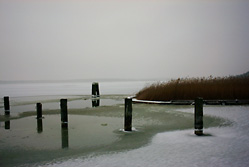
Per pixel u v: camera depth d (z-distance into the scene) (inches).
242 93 780.6
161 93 852.6
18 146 371.6
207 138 374.0
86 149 346.9
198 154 301.0
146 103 826.8
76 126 507.2
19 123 554.3
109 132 445.7
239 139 363.3
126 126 443.8
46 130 477.7
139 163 278.5
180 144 347.9
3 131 474.6
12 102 1031.6
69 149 350.0
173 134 410.3
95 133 440.8
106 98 1167.0
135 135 414.3
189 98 807.1
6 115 673.6
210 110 622.5
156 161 282.5
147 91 925.8
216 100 736.3
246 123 469.7
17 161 306.5
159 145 347.9
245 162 270.8
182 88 831.7
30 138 418.0
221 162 272.1
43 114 684.1
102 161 291.4
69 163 289.9
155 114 608.4
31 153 337.1
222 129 429.4
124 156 306.3
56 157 316.8
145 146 346.6
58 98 1208.2
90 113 674.8
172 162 277.0
